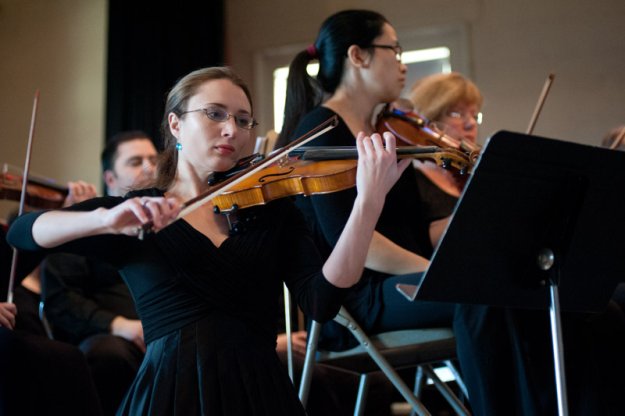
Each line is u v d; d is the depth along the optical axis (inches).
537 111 103.6
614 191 67.5
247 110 73.1
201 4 210.4
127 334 114.2
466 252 66.2
